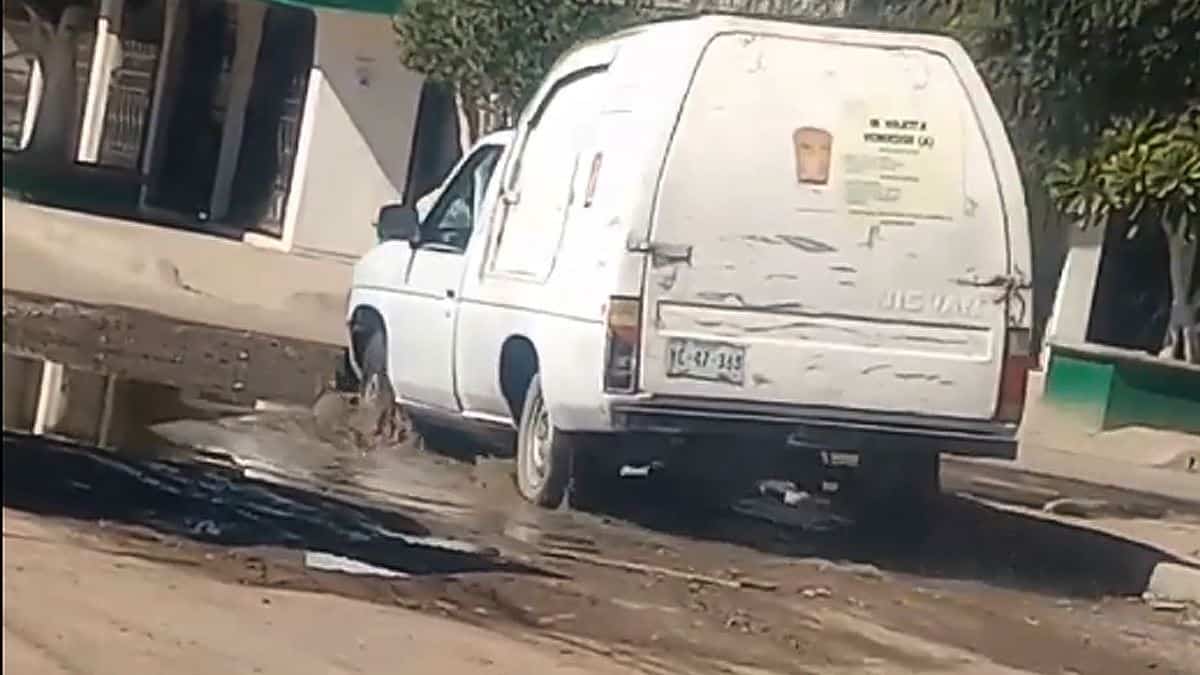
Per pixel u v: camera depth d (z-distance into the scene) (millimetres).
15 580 8320
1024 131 18297
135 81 28031
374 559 9633
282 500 10906
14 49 28281
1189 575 10977
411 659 7867
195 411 14023
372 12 25281
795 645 8836
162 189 27766
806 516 12133
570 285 11062
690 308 10695
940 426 10930
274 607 8445
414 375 13156
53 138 28172
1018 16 18031
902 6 18516
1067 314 21516
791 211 10797
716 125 10789
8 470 10766
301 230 25984
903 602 10023
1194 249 20297
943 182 10953
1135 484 15688
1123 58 17953
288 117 27312
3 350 15297
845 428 10852
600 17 21469
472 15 22359
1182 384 18250
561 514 11422
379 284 13727
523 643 8344
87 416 13117
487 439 13250
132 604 8195
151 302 19875
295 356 17547
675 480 12758
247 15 27781
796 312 10766
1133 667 9133
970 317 10945
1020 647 9297
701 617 9188
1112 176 17906
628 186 10758
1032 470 15922
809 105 10875
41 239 22219
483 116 23859
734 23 10875
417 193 26219
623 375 10625
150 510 10156
